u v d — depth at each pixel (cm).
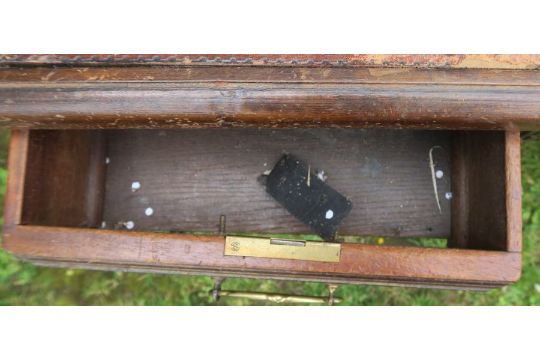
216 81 68
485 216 83
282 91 68
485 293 125
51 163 86
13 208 78
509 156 74
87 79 69
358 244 76
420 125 70
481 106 67
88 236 77
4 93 69
